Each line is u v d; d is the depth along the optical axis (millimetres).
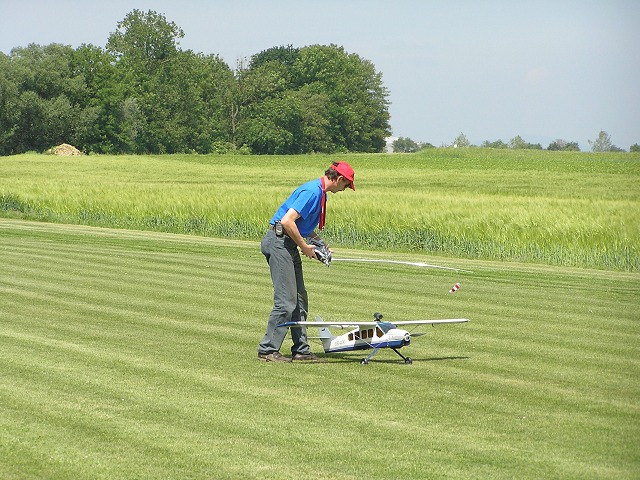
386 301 25984
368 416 13258
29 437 12016
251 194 71750
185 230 60312
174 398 14203
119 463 11000
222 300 25453
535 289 29781
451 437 12156
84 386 14891
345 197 68062
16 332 19844
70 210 67688
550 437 12188
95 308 23562
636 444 11859
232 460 11125
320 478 10484
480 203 60562
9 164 180000
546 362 17500
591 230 46406
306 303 18156
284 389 14992
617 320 22984
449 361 17625
